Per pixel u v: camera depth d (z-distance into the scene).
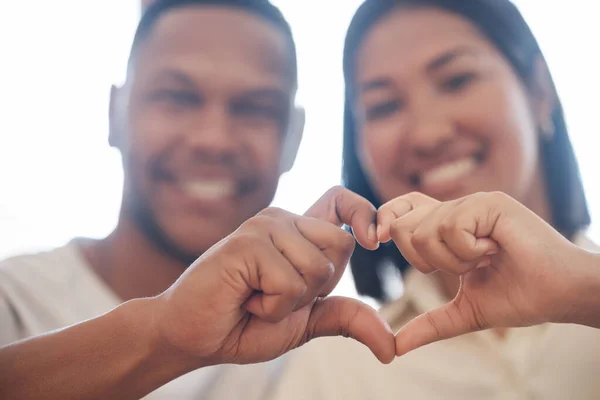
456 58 0.70
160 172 0.72
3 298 0.66
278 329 0.46
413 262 0.46
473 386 0.62
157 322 0.45
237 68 0.72
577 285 0.43
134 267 0.73
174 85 0.72
